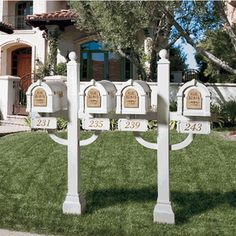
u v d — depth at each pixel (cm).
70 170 454
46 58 1962
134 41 1241
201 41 1289
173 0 871
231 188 551
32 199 508
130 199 505
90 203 490
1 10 2189
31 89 437
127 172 625
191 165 661
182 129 414
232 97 1189
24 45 2095
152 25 1099
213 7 1041
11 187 561
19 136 952
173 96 1163
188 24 1080
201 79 1941
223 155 726
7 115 1404
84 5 1245
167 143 422
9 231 414
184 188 550
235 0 1347
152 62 1393
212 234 392
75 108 446
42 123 453
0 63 2091
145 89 421
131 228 408
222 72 1441
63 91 453
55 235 405
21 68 2188
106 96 425
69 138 451
